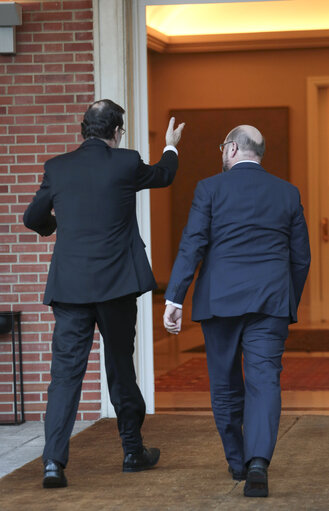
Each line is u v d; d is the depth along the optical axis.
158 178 12.20
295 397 19.44
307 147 39.50
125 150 12.09
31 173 17.25
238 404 11.73
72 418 11.83
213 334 11.41
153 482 12.03
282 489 11.50
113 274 11.70
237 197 11.27
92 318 11.98
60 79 17.17
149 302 17.53
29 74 17.23
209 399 19.50
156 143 40.47
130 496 11.34
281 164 39.72
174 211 40.66
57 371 11.88
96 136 12.20
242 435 11.92
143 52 17.42
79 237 11.77
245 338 11.30
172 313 11.30
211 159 40.19
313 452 13.67
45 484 11.69
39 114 17.23
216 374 11.61
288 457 13.36
